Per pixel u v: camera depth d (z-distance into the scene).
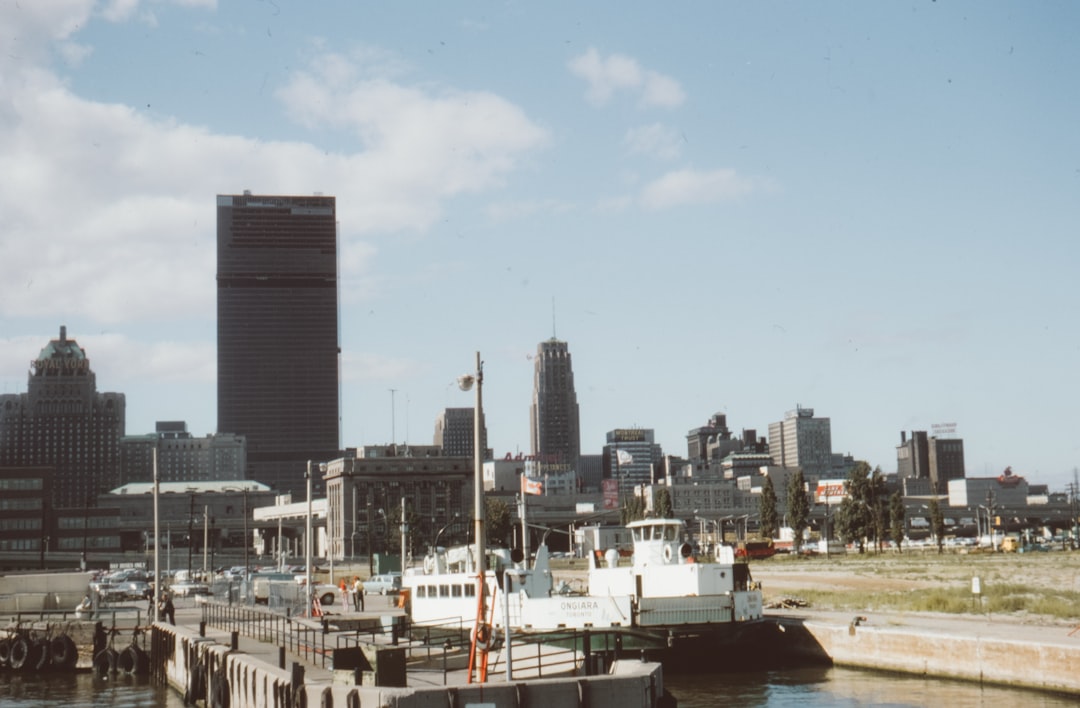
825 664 56.84
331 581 121.94
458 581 61.69
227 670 46.78
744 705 46.38
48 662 72.00
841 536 176.25
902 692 47.22
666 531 63.62
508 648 33.81
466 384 36.66
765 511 177.50
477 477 36.06
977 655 48.38
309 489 76.88
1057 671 44.75
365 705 32.34
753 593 58.66
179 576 138.50
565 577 117.56
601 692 33.19
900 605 69.56
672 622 56.06
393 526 191.88
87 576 85.44
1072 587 85.56
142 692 60.81
